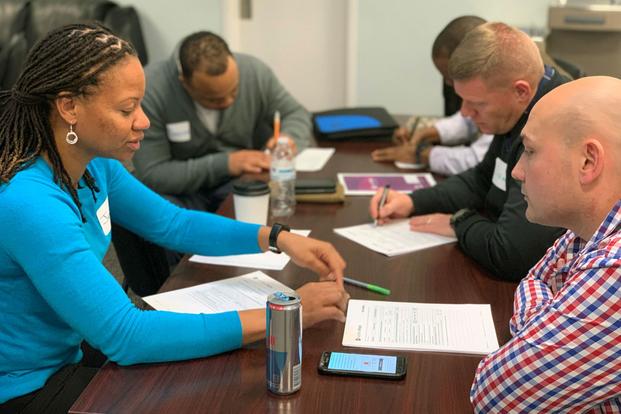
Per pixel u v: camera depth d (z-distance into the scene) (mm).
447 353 1342
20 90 1338
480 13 4531
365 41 4746
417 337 1394
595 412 1124
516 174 1233
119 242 1950
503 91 1834
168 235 1793
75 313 1276
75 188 1444
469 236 1808
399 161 2777
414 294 1605
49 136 1357
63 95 1310
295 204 2271
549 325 1079
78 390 1430
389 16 4660
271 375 1198
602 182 1108
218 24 4891
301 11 4891
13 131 1354
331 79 5016
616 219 1097
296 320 1174
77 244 1296
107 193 1682
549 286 1426
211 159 2805
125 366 1300
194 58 2705
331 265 1643
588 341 1044
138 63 1369
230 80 2764
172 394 1208
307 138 3098
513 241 1673
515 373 1102
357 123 3213
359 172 2650
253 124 3205
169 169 2805
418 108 4832
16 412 1364
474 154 2570
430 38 4656
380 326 1440
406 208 2148
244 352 1352
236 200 2076
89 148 1383
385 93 4840
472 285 1658
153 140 2869
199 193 2930
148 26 4938
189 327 1322
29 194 1284
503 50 1807
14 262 1332
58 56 1302
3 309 1385
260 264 1783
